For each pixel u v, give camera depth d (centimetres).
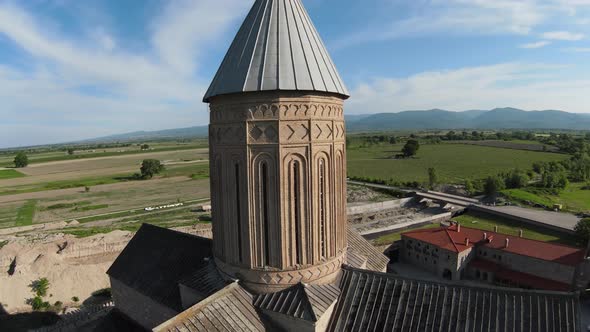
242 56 1602
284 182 1561
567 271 4175
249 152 1562
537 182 10181
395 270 5391
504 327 1295
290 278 1609
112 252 5616
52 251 5256
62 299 4206
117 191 12544
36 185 13738
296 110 1542
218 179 1731
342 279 1741
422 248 5425
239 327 1447
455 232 5400
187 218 8362
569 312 1264
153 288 2161
